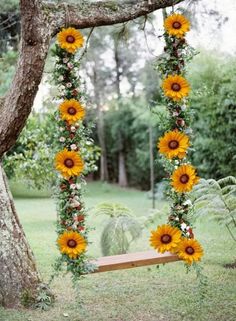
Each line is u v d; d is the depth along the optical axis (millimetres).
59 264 4172
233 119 9094
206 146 9867
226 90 8883
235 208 5520
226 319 3840
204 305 4168
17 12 7355
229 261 5910
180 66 4379
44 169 8375
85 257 4102
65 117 4074
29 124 8711
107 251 5926
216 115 9367
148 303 4309
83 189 4164
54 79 4188
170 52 4379
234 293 4508
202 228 8305
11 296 4129
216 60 9227
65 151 4062
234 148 9297
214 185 5656
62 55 4172
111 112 19328
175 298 4422
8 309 4090
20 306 4117
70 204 4102
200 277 4250
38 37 3889
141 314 4027
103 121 19766
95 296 4555
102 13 4219
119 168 20406
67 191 4121
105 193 17016
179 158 4309
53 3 4148
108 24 4297
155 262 4238
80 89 4211
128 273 5445
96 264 4105
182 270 5535
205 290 4219
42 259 6191
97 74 17062
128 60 16312
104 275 5379
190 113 4391
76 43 4070
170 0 4371
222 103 9070
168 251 4297
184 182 4215
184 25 4281
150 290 4730
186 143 4254
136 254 4461
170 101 4375
